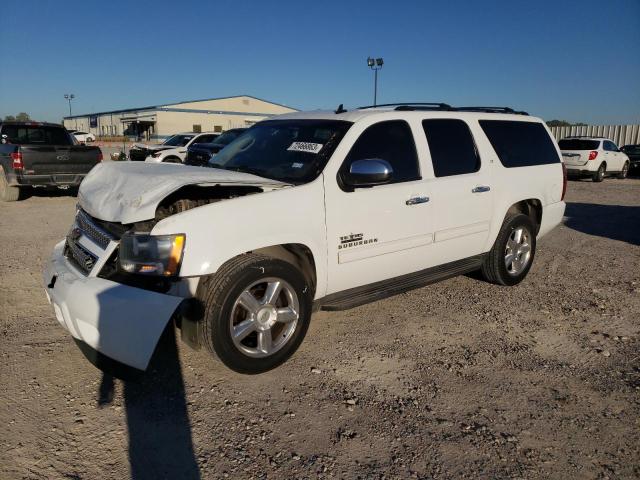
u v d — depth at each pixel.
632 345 4.27
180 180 3.33
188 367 3.71
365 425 3.05
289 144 4.32
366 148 4.16
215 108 55.38
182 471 2.63
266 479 2.58
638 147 24.06
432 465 2.71
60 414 3.10
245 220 3.38
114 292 3.12
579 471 2.69
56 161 11.52
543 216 5.91
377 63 25.67
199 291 3.31
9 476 2.54
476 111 5.46
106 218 3.29
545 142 6.01
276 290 3.54
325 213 3.80
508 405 3.30
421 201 4.42
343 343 4.18
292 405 3.25
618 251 7.68
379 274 4.28
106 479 2.56
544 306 5.14
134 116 57.72
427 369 3.77
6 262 6.37
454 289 5.61
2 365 3.68
